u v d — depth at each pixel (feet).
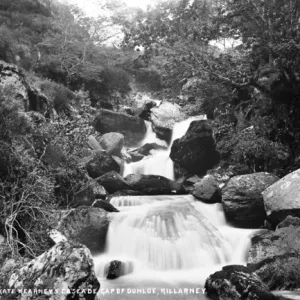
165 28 46.52
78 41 83.82
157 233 30.01
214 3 46.85
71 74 74.95
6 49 61.77
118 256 29.14
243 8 41.14
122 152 61.57
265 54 45.93
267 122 42.65
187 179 51.31
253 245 26.03
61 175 30.99
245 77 44.39
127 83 90.27
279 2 39.70
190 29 45.19
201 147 52.70
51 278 14.52
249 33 43.39
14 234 23.76
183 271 27.30
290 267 22.77
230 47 56.75
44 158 29.55
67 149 32.55
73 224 29.04
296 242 23.93
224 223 34.88
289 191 29.35
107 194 41.55
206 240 29.63
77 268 14.65
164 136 69.10
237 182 34.68
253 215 33.27
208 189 38.09
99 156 47.09
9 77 41.06
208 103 60.49
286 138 40.27
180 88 62.69
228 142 46.52
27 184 24.44
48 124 32.50
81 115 53.57
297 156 38.24
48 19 86.84
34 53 72.49
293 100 40.14
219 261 28.63
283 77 39.81
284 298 20.61
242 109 50.70
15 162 25.34
